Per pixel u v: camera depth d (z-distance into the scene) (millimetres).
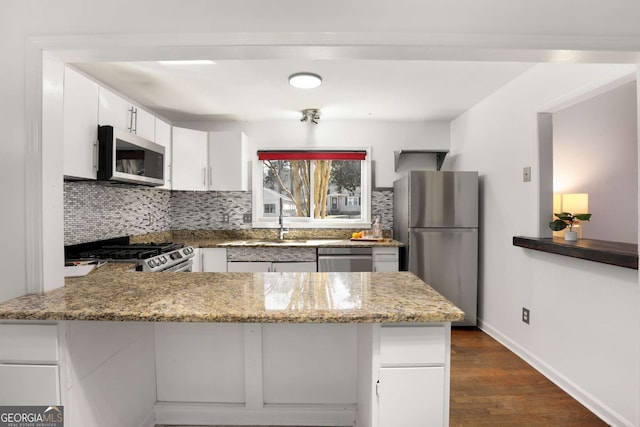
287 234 4039
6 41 1386
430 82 2793
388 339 1188
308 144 4027
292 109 3533
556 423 1820
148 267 2283
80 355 1295
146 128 2898
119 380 1513
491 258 3104
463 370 2412
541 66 2408
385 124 4035
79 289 1466
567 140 3145
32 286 1400
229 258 3521
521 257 2631
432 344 1189
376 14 1334
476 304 3322
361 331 1528
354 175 4188
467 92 3035
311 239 4000
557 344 2230
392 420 1206
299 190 4184
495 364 2508
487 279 3178
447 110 3582
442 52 1383
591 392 1946
